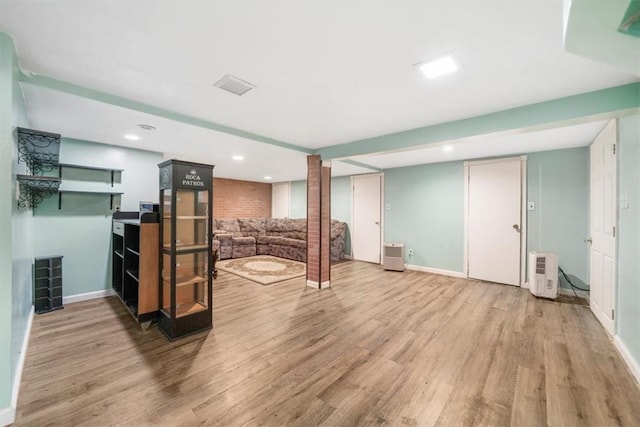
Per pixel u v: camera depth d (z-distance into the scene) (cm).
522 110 248
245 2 128
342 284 443
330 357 223
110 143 367
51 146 220
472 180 478
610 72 189
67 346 236
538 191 416
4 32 150
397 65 184
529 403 172
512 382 192
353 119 287
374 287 425
